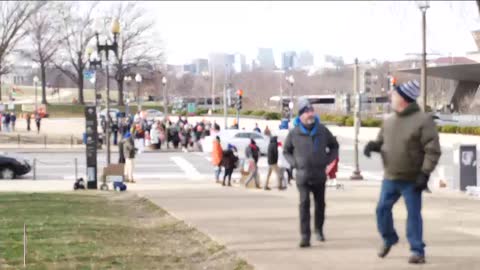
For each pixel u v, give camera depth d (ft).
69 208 61.77
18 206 62.13
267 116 239.71
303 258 34.42
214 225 48.57
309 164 36.37
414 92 30.22
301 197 36.99
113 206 65.72
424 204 61.11
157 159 141.49
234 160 88.38
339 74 347.15
